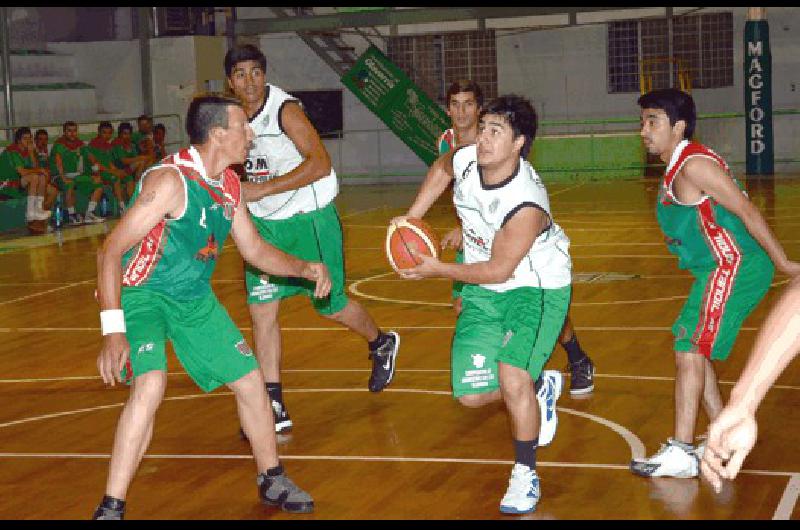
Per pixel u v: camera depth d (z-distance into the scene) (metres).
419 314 9.72
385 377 6.71
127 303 4.39
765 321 1.77
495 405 6.46
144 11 23.36
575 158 24.95
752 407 1.71
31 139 17.78
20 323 10.05
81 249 15.60
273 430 4.73
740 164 25.03
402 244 4.65
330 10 26.23
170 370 7.79
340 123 26.84
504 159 4.38
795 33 24.67
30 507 4.88
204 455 5.64
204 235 4.37
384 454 5.55
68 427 6.33
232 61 5.93
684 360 4.98
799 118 24.81
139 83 24.08
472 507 4.70
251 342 8.79
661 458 4.99
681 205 4.82
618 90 25.53
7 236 17.38
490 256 4.68
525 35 25.86
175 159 4.29
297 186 5.82
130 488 5.10
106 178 19.14
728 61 24.89
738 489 4.81
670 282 10.95
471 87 6.35
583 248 13.78
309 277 4.82
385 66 24.72
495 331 4.76
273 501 4.74
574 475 5.10
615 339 8.30
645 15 24.80
